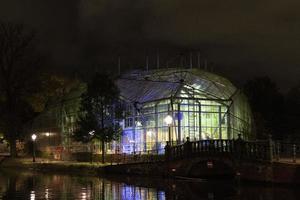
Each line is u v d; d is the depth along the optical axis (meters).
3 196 31.97
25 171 56.94
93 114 52.94
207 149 40.00
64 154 65.25
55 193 33.22
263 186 34.44
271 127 74.56
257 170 35.69
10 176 48.72
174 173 42.34
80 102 57.53
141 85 57.50
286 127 74.50
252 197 28.72
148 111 53.72
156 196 30.62
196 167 41.69
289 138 68.38
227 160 38.44
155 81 56.72
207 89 55.25
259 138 70.62
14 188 36.66
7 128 71.56
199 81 56.19
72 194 32.53
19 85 71.75
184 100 52.81
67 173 52.12
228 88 57.72
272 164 34.62
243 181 36.91
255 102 77.38
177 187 35.50
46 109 71.00
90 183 39.62
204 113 53.81
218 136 53.97
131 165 46.28
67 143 64.94
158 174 43.62
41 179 44.53
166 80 57.47
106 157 56.88
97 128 52.41
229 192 31.72
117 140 53.59
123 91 57.41
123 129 55.47
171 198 29.52
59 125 67.19
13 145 72.19
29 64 72.44
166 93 53.12
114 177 44.94
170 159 42.84
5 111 71.50
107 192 33.19
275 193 30.36
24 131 75.75
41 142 71.75
